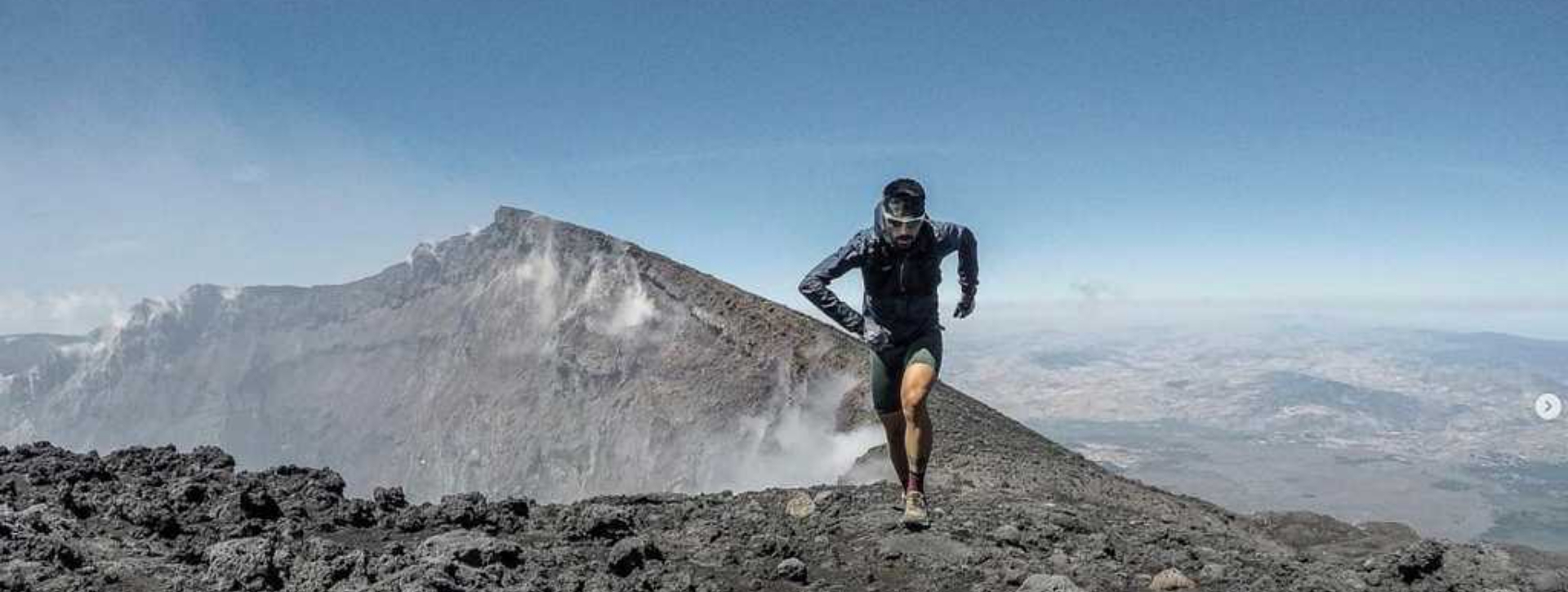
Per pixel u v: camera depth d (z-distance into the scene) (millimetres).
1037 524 8180
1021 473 18547
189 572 5598
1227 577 6895
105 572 5383
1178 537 8453
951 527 7777
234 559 5574
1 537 5648
